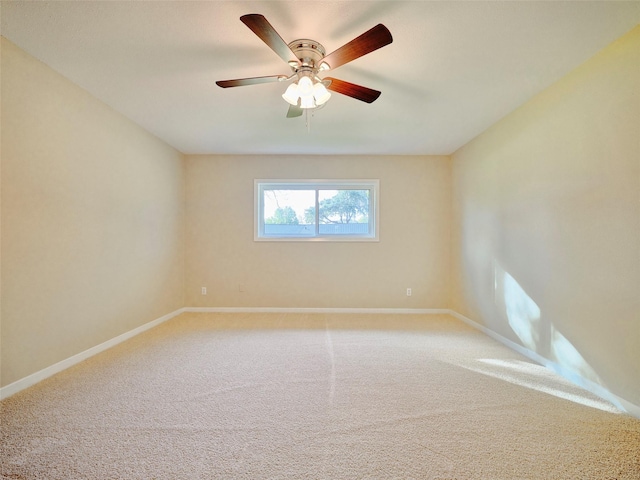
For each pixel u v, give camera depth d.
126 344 2.98
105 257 2.81
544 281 2.49
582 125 2.10
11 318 1.97
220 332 3.38
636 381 1.77
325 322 3.81
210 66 2.13
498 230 3.13
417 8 1.58
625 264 1.82
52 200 2.24
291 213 4.46
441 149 4.06
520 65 2.10
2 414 1.75
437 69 2.15
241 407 1.86
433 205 4.32
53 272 2.26
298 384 2.17
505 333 3.02
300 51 1.84
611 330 1.91
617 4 1.54
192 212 4.32
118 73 2.23
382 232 4.32
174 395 2.00
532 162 2.61
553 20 1.66
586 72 2.06
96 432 1.60
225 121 3.11
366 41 1.51
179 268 4.20
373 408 1.86
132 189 3.17
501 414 1.80
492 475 1.33
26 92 2.02
